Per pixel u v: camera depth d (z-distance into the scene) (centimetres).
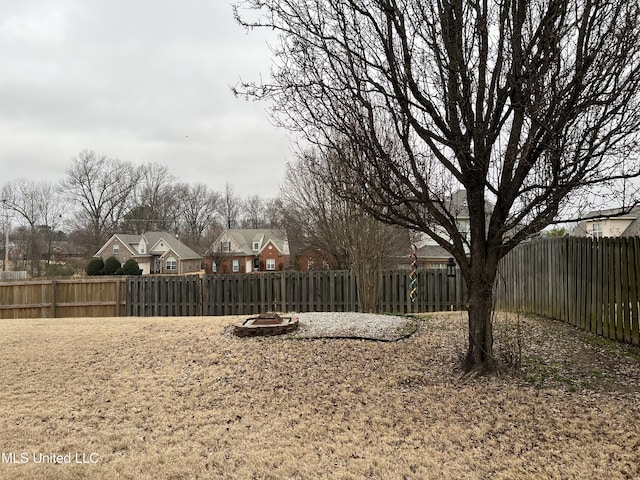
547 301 959
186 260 5191
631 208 538
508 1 527
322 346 832
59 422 589
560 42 530
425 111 577
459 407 556
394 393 618
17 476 445
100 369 780
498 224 608
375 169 593
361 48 571
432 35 549
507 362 650
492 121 571
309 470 443
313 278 1741
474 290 641
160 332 979
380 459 456
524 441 467
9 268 5647
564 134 528
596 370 622
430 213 635
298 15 564
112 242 5106
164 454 490
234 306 1805
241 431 543
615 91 506
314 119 586
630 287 704
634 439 446
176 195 7031
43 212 6228
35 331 1044
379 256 1477
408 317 1078
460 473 421
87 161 5884
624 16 514
